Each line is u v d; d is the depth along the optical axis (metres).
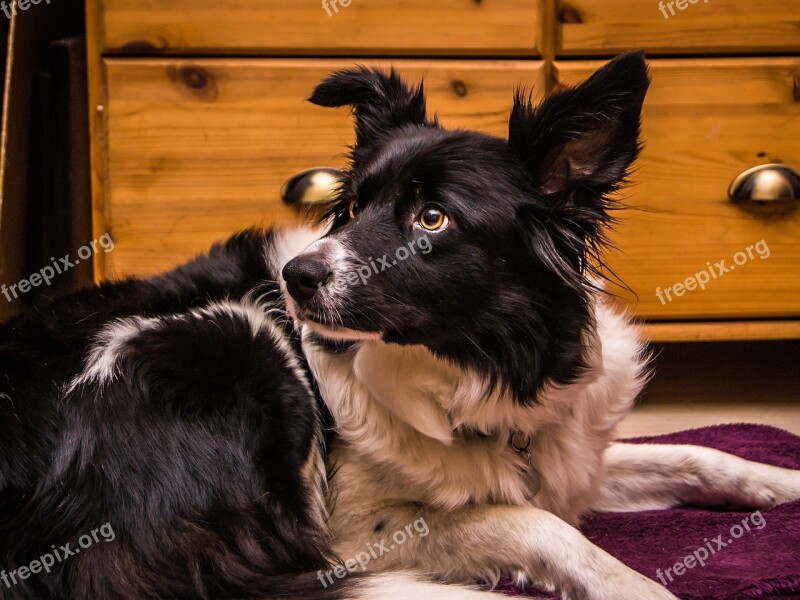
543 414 1.08
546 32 1.38
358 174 1.10
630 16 1.37
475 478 1.08
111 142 1.38
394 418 1.09
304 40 1.37
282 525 1.05
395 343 1.06
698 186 1.40
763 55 1.38
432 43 1.37
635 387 1.17
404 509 1.08
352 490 1.09
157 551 1.00
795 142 1.39
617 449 1.22
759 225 1.41
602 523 1.17
